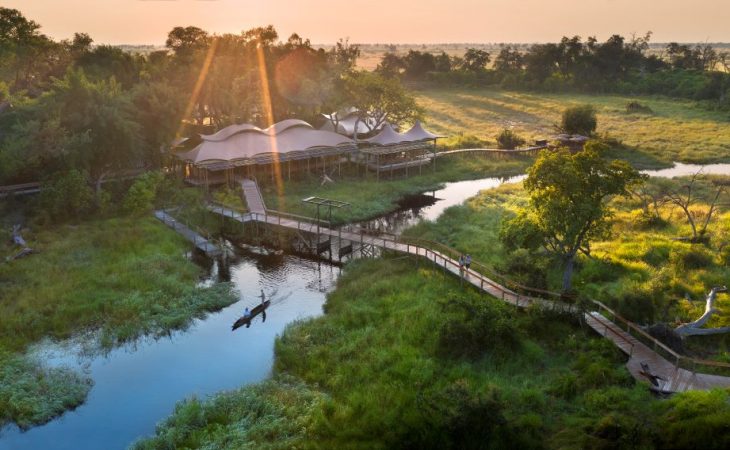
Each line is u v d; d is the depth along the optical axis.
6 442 23.66
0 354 29.27
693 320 31.12
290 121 68.88
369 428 23.16
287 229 48.41
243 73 78.12
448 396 23.19
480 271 38.72
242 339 32.47
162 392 27.33
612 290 34.94
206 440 23.08
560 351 28.50
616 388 23.95
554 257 38.34
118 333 32.03
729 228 46.84
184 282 39.06
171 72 75.19
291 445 22.59
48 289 35.94
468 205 58.19
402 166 69.56
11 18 70.56
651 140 88.75
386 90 74.62
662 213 52.62
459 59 176.62
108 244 43.94
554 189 32.19
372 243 44.19
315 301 37.69
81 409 26.02
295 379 27.94
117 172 56.81
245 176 61.31
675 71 146.75
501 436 21.53
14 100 56.88
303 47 87.88
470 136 89.81
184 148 66.12
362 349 29.73
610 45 151.88
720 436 19.50
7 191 52.16
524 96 136.62
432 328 30.72
